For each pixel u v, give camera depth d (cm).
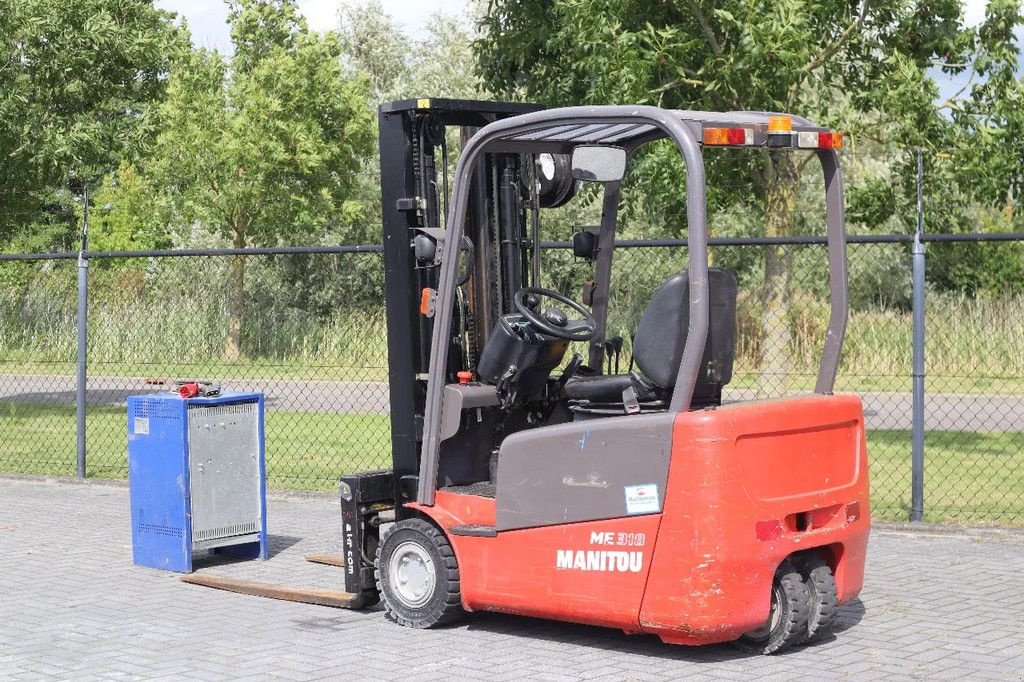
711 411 669
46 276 1780
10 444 1862
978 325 1350
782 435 689
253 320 1531
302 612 828
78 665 700
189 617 816
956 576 891
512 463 733
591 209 2792
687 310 698
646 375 709
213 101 3434
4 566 983
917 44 1817
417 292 824
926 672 663
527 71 2019
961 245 1644
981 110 1770
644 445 679
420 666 692
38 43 2123
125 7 2234
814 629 714
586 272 1533
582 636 756
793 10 1520
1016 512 1170
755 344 1312
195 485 960
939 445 1603
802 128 721
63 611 834
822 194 2684
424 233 795
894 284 1656
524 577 729
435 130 824
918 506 1076
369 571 829
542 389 815
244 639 756
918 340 1062
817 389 750
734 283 720
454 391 774
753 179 1812
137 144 2319
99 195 4319
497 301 832
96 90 2216
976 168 1703
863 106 1802
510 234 839
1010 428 1728
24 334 1786
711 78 1616
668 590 669
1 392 2539
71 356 1741
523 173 848
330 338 1471
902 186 1881
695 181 661
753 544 666
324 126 3572
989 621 769
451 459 804
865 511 743
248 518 993
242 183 3375
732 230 2589
